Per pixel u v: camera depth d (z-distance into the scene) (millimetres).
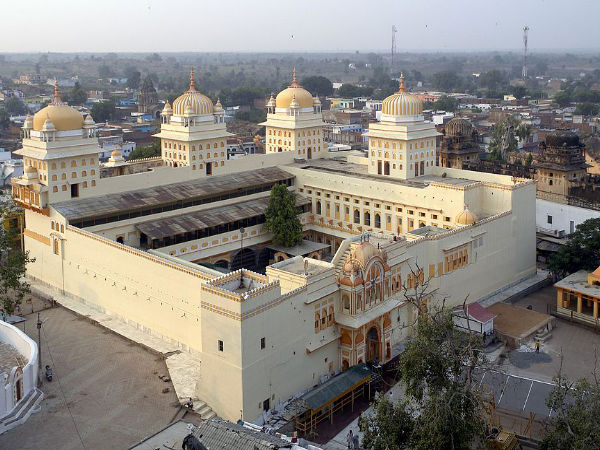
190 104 111938
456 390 55062
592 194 133250
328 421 70375
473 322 86438
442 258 91000
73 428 64312
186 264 83750
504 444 61938
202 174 113625
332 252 119688
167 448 57125
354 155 135875
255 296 66312
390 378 78250
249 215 109750
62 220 95500
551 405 56500
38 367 72125
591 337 89312
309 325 73688
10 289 99750
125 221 99812
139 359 78312
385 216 110375
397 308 82438
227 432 53438
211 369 68875
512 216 103562
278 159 125125
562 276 107938
